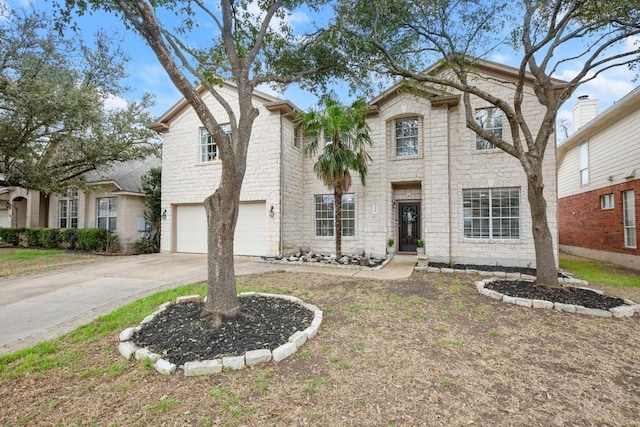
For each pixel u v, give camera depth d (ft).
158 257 40.22
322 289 23.09
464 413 9.03
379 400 9.58
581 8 20.43
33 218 58.85
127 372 11.18
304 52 23.50
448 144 36.17
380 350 12.93
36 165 41.42
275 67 23.80
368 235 39.99
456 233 36.17
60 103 34.32
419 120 39.19
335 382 10.52
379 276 28.32
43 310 18.51
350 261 35.78
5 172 38.81
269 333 13.71
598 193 42.63
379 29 23.12
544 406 9.43
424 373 11.18
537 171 22.25
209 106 43.21
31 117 34.91
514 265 33.86
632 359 12.45
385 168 39.58
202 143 43.62
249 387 10.19
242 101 16.55
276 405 9.29
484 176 35.29
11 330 15.47
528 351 13.07
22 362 11.94
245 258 38.93
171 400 9.54
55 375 11.10
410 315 17.37
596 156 43.11
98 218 52.54
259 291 22.03
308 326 14.79
